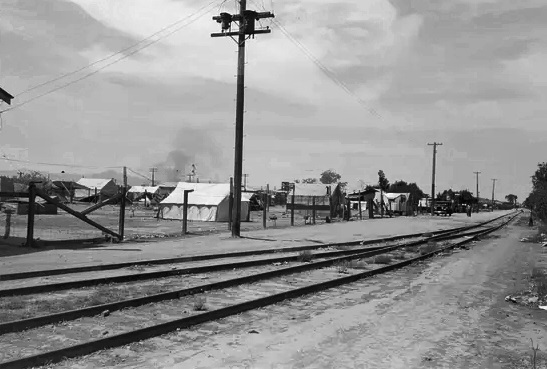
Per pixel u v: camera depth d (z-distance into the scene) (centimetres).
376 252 2066
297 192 6069
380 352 707
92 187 8375
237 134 2534
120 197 2083
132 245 1930
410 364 656
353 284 1321
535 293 1229
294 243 2261
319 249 2147
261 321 862
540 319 969
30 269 1206
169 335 741
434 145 8088
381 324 880
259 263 1593
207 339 733
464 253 2302
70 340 679
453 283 1406
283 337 766
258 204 7350
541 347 766
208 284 1110
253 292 1109
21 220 3194
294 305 1012
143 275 1213
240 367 616
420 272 1608
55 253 1568
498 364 675
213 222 4225
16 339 674
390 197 7744
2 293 939
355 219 5419
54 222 3200
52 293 995
